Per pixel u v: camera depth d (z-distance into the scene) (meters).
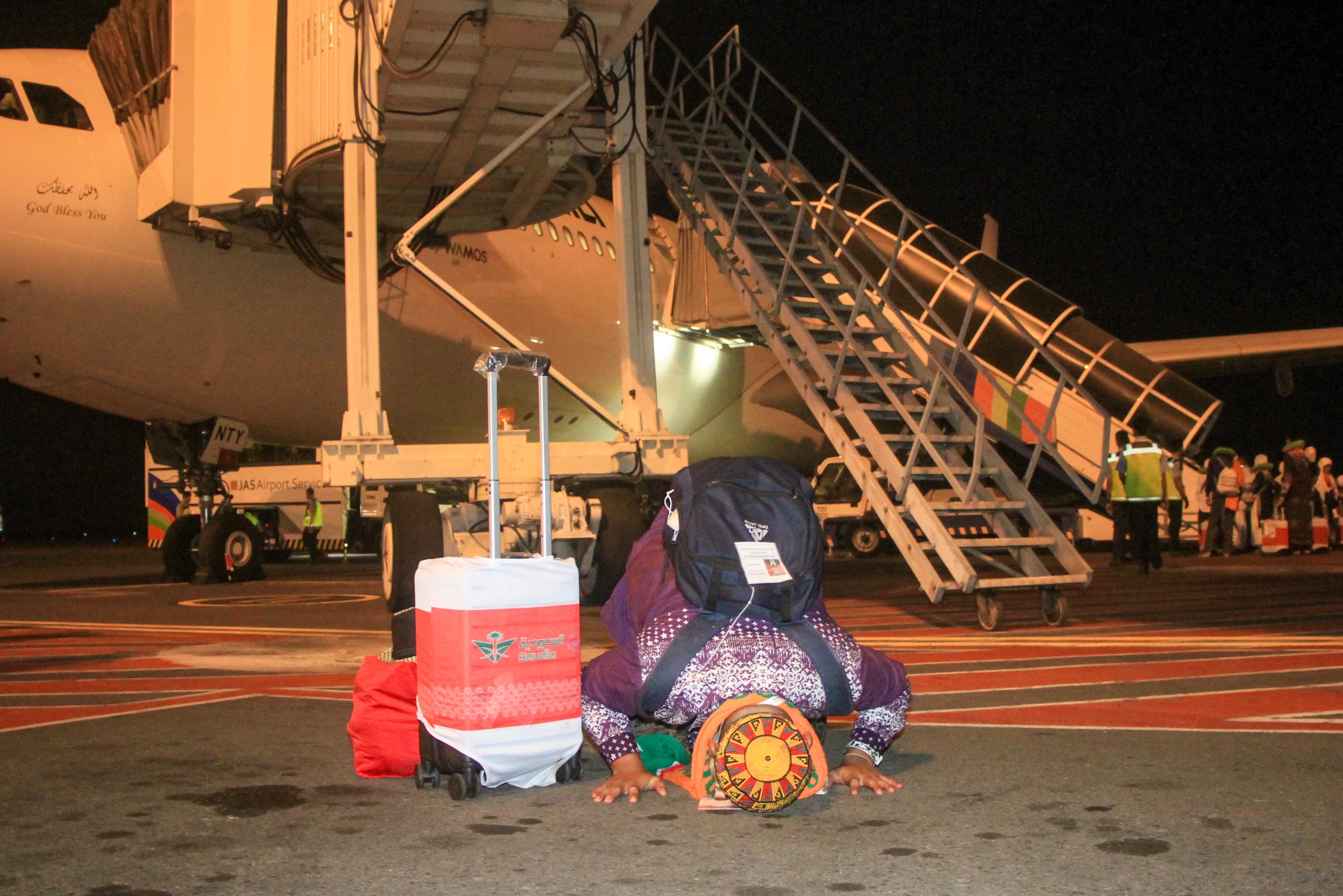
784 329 10.14
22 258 9.38
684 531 2.94
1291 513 15.40
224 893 2.21
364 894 2.20
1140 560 10.97
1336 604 7.73
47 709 4.23
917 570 6.62
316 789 3.03
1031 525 7.13
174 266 10.02
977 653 5.53
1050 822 2.62
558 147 8.15
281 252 10.52
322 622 7.71
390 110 7.59
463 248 11.81
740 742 2.59
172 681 4.96
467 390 12.55
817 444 18.23
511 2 6.45
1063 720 3.80
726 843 2.51
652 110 9.99
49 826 2.68
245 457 17.33
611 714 2.98
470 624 2.83
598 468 7.04
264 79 8.63
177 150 9.06
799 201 8.20
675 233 15.62
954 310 10.82
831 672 2.82
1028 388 10.55
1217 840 2.46
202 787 3.05
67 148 9.57
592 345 13.32
